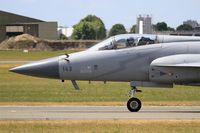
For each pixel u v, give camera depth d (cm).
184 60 7762
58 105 9081
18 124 6181
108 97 11194
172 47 7944
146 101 10456
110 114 7500
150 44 8006
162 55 7912
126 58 7912
